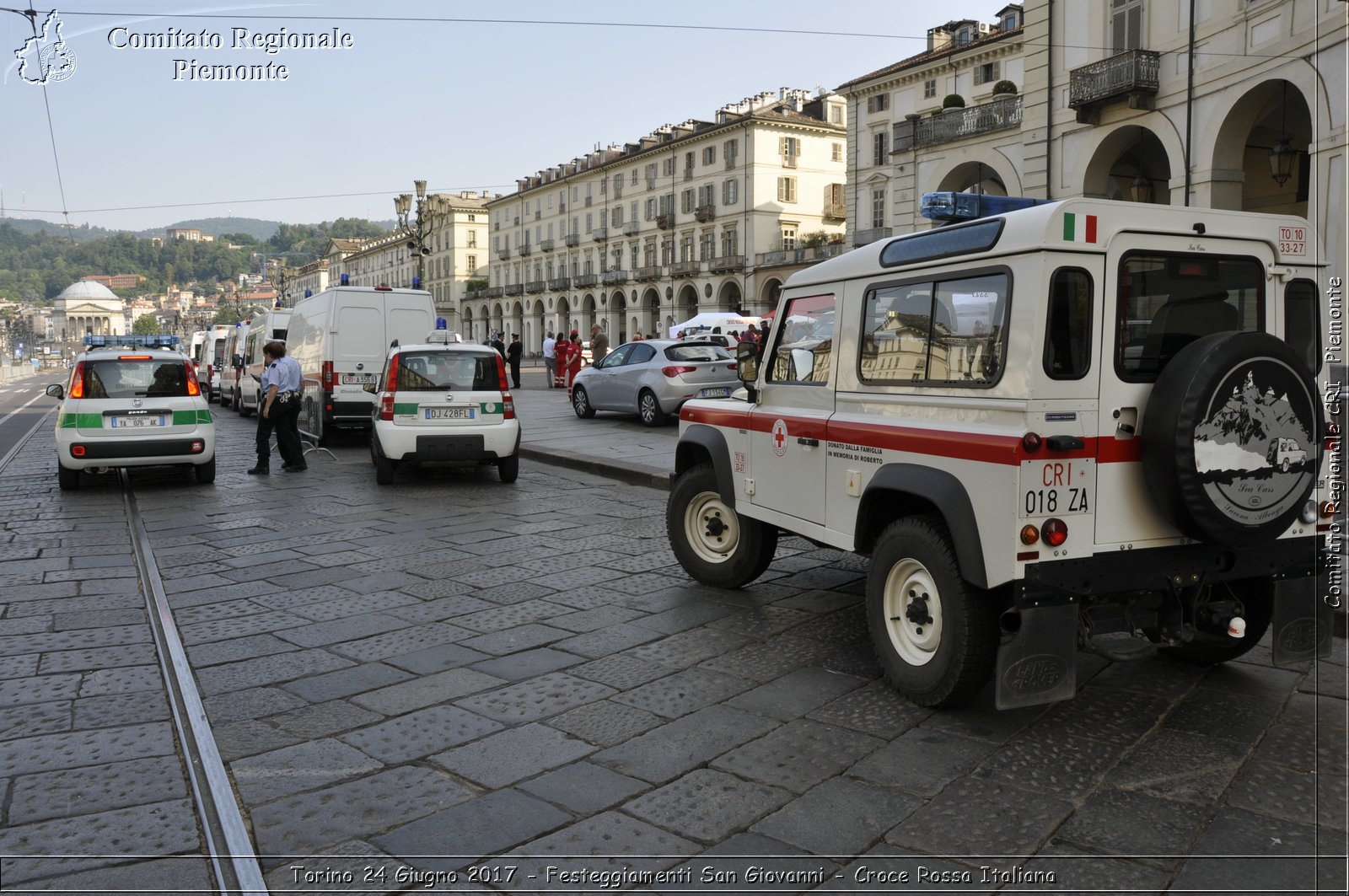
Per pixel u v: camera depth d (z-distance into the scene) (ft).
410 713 14.32
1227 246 13.80
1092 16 69.82
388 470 37.58
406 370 37.32
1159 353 13.41
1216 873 9.91
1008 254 13.17
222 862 10.21
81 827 10.96
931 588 14.46
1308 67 50.03
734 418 20.10
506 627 18.63
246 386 73.15
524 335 291.17
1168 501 12.80
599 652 17.06
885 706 14.51
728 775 12.21
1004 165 88.58
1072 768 12.34
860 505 15.80
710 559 21.67
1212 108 59.47
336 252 427.74
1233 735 13.32
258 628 18.63
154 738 13.44
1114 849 10.40
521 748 13.06
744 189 201.77
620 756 12.77
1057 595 12.78
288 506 33.01
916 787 11.83
